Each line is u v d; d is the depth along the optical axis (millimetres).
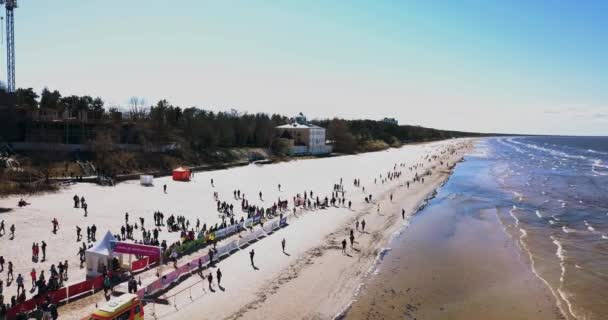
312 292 31094
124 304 22516
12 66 88375
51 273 28344
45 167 68188
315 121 197750
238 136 123188
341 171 105500
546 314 28688
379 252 41781
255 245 41438
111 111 101938
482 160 166375
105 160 77062
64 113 84875
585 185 92875
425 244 45188
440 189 86125
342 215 57125
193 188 69812
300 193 72062
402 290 32438
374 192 77500
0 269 30453
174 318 25719
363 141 191375
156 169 83688
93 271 30359
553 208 66375
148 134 91500
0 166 62375
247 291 30484
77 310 25141
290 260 37625
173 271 31031
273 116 171750
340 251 41156
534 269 37656
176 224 45312
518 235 49469
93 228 38906
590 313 28797
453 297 31438
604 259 40406
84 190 61188
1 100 79500
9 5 86562
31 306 24141
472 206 67875
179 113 110000
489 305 30062
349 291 31812
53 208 49281
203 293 29609
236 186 74938
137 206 53719
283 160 119875
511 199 74625
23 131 79562
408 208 64562
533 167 137000
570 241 46844
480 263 39250
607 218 58781
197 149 103375
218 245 39906
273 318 26797
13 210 47000
